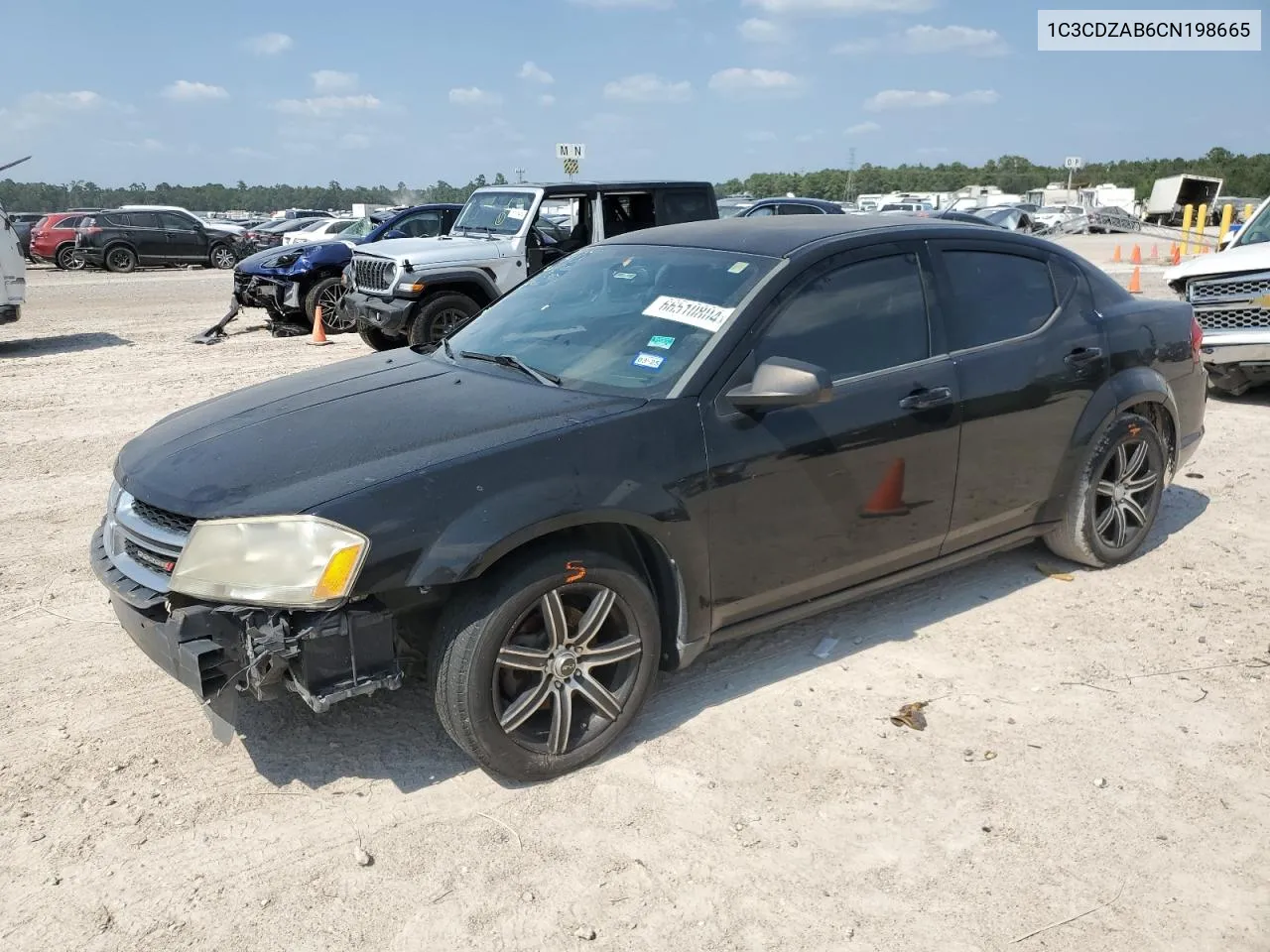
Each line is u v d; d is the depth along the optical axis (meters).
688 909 2.79
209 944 2.67
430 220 14.49
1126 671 4.09
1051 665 4.14
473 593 3.14
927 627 4.50
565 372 3.84
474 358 4.12
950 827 3.13
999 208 32.59
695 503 3.47
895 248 4.17
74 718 3.75
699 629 3.64
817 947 2.66
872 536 4.01
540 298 4.47
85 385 10.16
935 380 4.09
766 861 2.99
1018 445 4.44
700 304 3.82
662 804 3.25
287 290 13.81
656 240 4.48
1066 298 4.73
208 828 3.13
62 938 2.69
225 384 10.25
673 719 3.75
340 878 2.92
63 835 3.10
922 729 3.68
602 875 2.93
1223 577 5.02
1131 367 4.88
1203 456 7.27
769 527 3.69
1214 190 42.97
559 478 3.21
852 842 3.07
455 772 3.43
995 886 2.88
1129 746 3.56
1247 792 3.30
